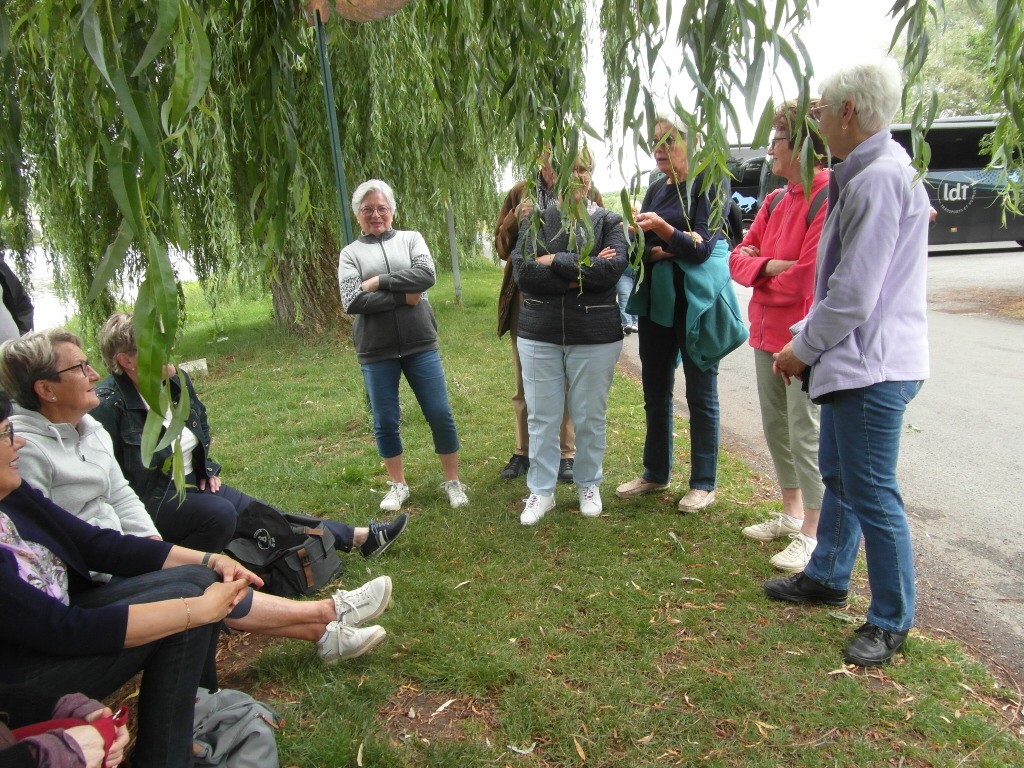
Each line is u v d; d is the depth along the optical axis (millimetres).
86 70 1287
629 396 6238
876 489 2410
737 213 3539
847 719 2180
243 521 2992
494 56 2066
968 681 2371
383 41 6848
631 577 3072
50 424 2268
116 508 2479
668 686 2375
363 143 7527
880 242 2230
